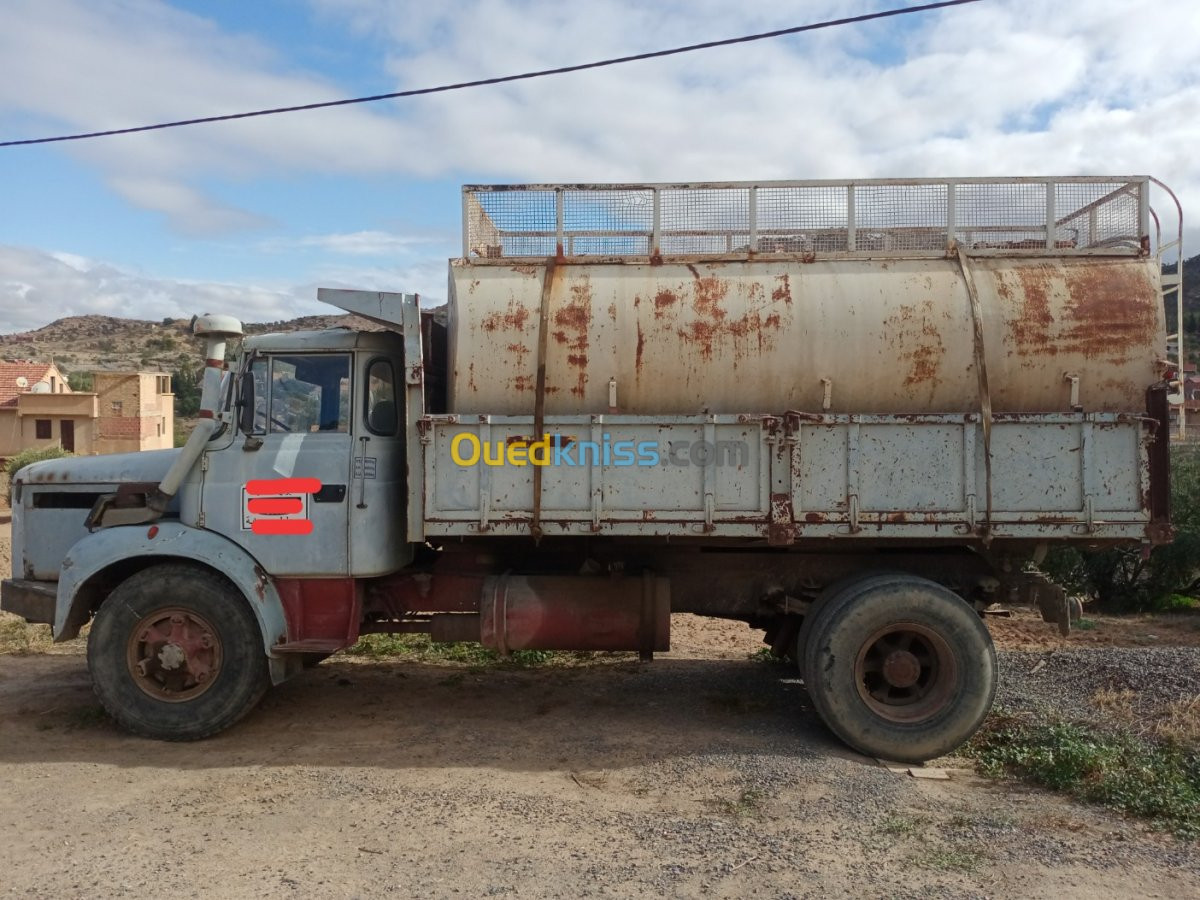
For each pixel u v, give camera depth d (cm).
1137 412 551
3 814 450
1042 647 910
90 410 4053
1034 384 552
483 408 566
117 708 573
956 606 540
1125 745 523
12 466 2536
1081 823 436
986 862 392
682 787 487
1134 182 589
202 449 591
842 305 562
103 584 614
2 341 11444
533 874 380
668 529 551
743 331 561
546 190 607
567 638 607
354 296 578
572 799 470
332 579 592
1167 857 397
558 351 563
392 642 849
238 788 488
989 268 576
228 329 590
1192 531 1123
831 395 558
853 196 606
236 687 572
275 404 602
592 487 552
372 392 603
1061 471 541
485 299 574
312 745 568
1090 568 1164
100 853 402
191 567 581
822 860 393
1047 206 599
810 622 573
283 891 365
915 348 555
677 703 663
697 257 593
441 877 377
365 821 439
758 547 613
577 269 591
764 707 652
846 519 545
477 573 634
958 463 543
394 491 604
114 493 638
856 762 528
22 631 908
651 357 561
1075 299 557
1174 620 1061
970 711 534
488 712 641
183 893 363
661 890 365
